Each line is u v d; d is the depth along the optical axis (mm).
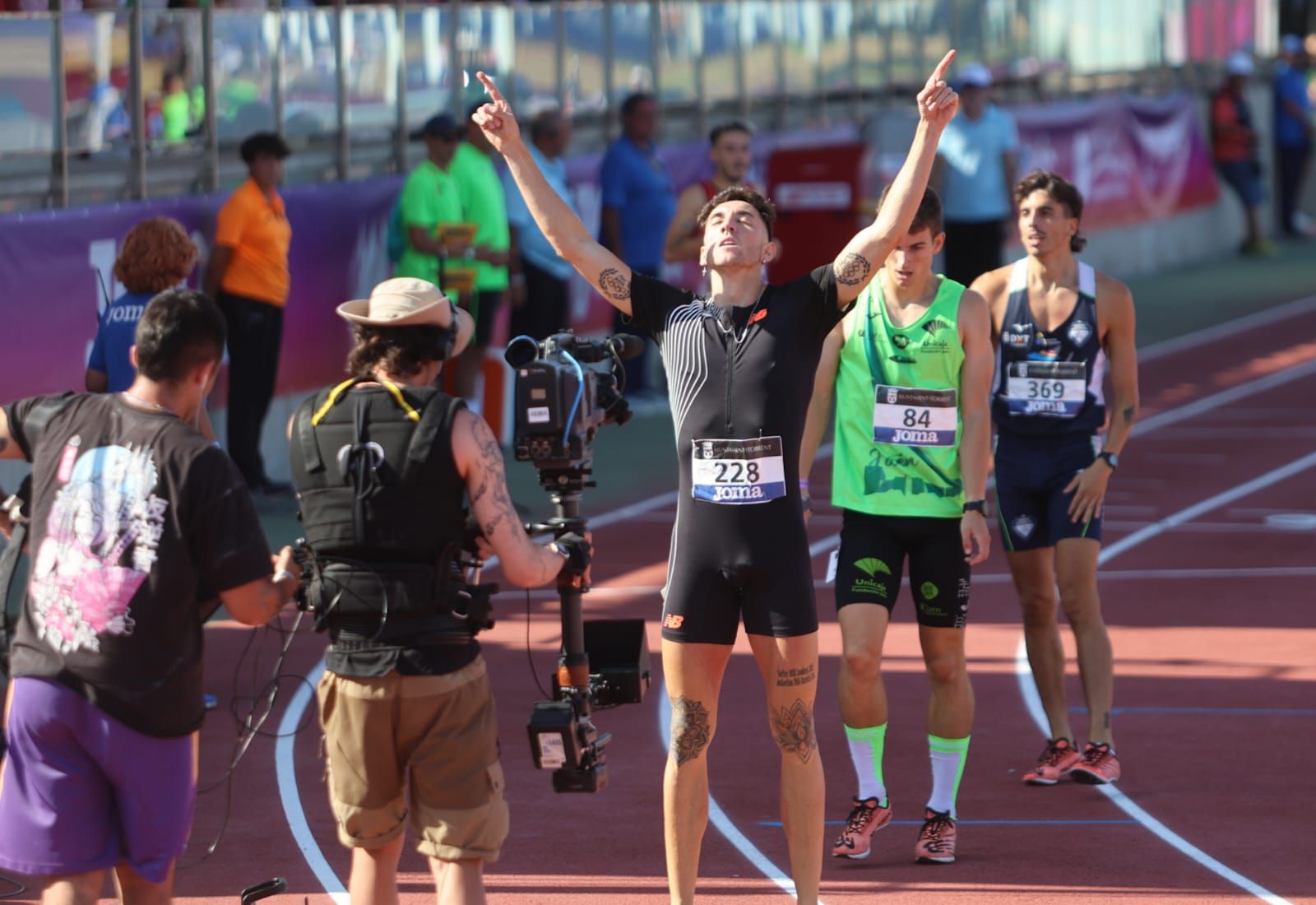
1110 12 58844
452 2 32156
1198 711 16875
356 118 30125
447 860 9594
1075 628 14758
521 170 11328
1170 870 12633
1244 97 65750
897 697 17406
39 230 22078
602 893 12211
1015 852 13047
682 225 28219
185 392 9695
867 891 12250
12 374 21656
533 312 30953
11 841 9312
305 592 9891
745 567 10758
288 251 26562
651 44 38000
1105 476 14469
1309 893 12156
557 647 19234
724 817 13922
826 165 36219
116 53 24844
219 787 14578
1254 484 29125
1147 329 47875
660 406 35875
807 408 11094
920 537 12867
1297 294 54531
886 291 12859
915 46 49375
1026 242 14617
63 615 9289
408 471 9430
